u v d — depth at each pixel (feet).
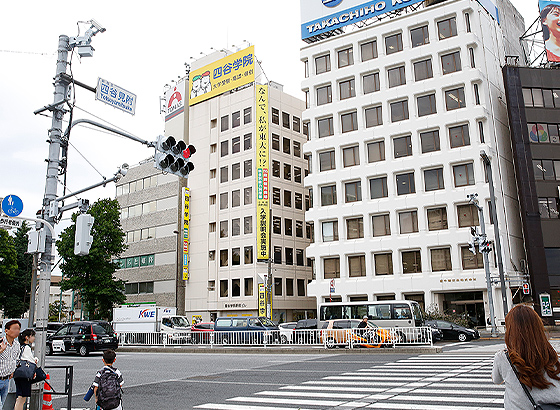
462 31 124.98
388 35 136.05
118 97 34.73
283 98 167.73
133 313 117.29
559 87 127.13
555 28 133.39
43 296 29.40
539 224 117.60
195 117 177.37
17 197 29.37
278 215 158.40
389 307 91.40
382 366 49.52
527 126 123.65
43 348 28.40
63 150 32.65
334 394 32.76
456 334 92.53
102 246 133.18
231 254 156.56
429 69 128.98
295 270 159.74
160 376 48.21
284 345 81.92
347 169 135.64
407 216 125.90
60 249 131.64
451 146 123.24
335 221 136.36
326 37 153.79
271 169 159.02
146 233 184.96
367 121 136.26
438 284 116.67
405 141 129.29
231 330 101.65
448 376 39.06
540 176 120.98
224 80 170.09
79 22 33.01
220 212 162.81
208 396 34.50
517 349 10.64
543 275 114.52
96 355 84.99
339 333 75.31
